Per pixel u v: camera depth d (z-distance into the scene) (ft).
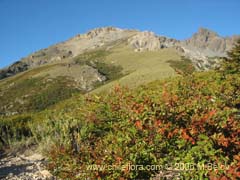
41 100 384.68
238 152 17.79
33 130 42.19
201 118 17.98
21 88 434.71
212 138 17.38
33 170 30.50
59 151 21.42
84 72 465.06
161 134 18.19
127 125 19.54
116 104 21.71
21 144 41.29
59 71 461.37
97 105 22.53
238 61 39.01
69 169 20.11
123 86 24.29
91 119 22.24
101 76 463.42
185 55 584.40
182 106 19.36
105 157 18.38
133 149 18.03
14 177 28.84
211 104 20.58
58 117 40.55
